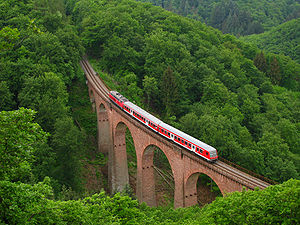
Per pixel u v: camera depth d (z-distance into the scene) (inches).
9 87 2463.1
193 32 4591.5
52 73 2488.9
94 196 1112.8
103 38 3991.1
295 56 5895.7
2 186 767.1
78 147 2300.7
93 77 3410.4
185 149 1955.0
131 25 4170.8
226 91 3277.6
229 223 960.3
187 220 1198.3
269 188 965.8
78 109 3235.7
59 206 900.6
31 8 3654.0
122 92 3430.1
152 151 2262.6
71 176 2244.1
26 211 780.6
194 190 1908.2
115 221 999.6
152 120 2223.2
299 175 2310.5
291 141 2910.9
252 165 2364.7
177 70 3496.6
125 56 3676.2
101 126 2984.7
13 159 824.3
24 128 858.1
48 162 1980.8
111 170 2706.7
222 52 4264.3
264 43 6697.8
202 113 3009.4
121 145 2659.9
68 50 3230.8
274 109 3403.1
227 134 2591.0
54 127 2191.2
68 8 5344.5
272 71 4884.4
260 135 2920.8
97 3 5064.0
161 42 3668.8
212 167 1633.9
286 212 840.3
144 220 1114.7
